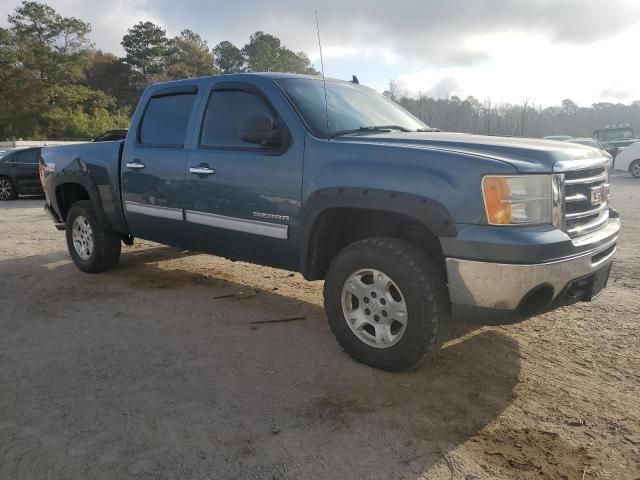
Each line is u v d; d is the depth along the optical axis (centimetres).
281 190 414
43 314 500
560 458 282
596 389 355
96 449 287
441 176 334
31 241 862
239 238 456
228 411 324
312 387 353
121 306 522
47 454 283
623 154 2123
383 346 368
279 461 276
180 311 507
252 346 422
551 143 386
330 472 268
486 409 329
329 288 389
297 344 425
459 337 439
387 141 386
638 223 981
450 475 267
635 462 279
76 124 6819
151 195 527
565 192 345
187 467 272
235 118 461
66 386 357
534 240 318
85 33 7044
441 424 312
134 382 362
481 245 321
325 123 420
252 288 582
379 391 348
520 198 324
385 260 353
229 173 449
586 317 484
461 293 335
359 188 362
